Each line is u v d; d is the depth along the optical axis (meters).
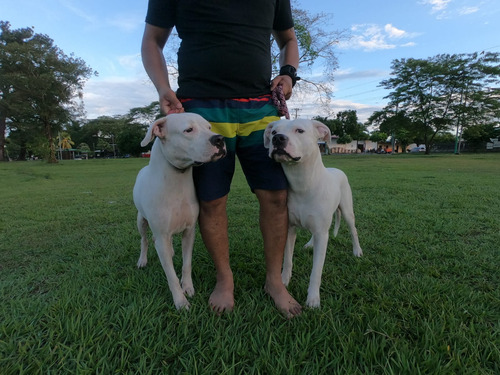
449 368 1.35
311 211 2.01
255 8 1.93
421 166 14.34
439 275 2.33
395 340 1.54
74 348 1.53
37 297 2.11
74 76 26.59
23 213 5.00
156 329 1.69
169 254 1.99
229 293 2.01
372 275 2.34
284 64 2.32
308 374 1.36
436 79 31.00
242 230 3.64
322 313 1.79
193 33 1.92
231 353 1.49
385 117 35.72
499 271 2.38
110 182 9.91
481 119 31.23
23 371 1.38
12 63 25.11
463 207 4.60
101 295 2.08
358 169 12.89
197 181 2.04
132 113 61.12
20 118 27.16
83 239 3.49
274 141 1.85
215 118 1.97
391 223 3.81
